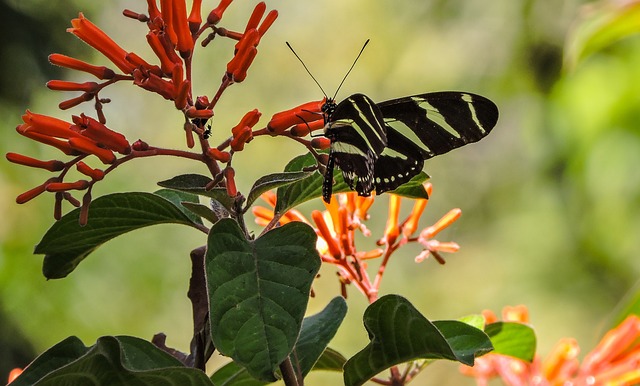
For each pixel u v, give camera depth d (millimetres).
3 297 9227
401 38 13297
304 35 14383
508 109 12625
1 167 9203
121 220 3133
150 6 2869
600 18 5625
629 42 9258
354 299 12750
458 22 12555
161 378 2680
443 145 3318
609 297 11273
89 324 9711
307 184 3150
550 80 11797
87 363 2582
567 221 11195
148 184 12508
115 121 13523
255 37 2832
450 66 12492
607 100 9289
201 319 3066
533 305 11484
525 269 11719
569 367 4141
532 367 4219
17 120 9367
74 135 2773
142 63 2814
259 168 13648
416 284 13016
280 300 2611
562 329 11203
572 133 9500
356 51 13898
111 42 2830
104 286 10047
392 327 2828
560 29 11648
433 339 2783
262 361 2514
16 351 9352
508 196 12680
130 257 10352
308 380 12133
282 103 14336
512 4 12039
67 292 9602
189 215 3275
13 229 9227
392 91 13219
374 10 13812
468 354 2879
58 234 3166
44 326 9445
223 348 2518
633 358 4078
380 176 3303
